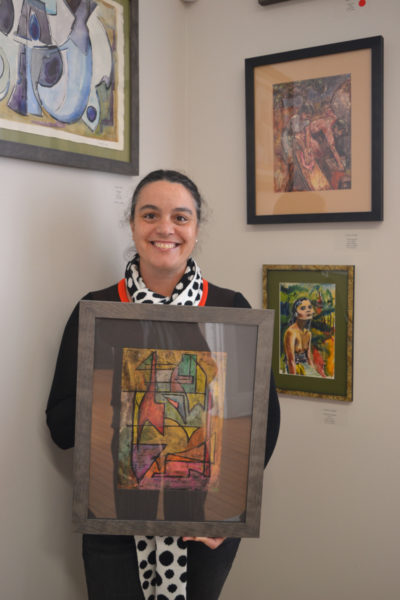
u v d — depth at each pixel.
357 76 1.58
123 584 1.29
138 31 1.61
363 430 1.66
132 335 1.17
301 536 1.77
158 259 1.29
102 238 1.57
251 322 1.17
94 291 1.48
